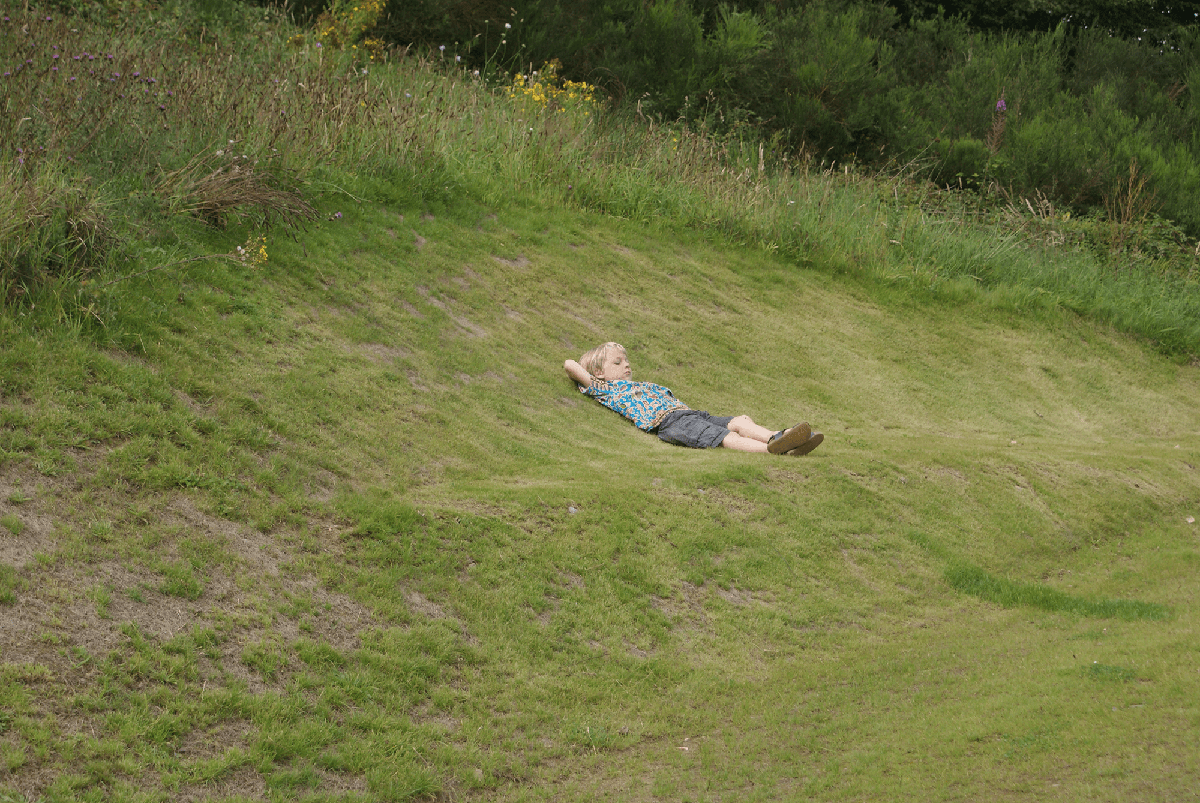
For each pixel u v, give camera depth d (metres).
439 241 9.66
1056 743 3.71
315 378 6.52
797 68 18.53
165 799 3.26
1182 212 17.84
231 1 13.62
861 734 4.18
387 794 3.56
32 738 3.29
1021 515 7.57
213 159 8.06
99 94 7.68
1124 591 6.41
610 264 10.98
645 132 14.84
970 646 5.29
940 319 12.81
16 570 3.96
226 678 3.88
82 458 4.74
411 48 16.23
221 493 4.95
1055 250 15.58
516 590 5.07
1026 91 20.36
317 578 4.68
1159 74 23.66
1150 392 12.49
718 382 9.41
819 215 14.04
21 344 5.22
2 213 5.75
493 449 6.75
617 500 6.16
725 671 4.93
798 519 6.57
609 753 4.12
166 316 6.21
